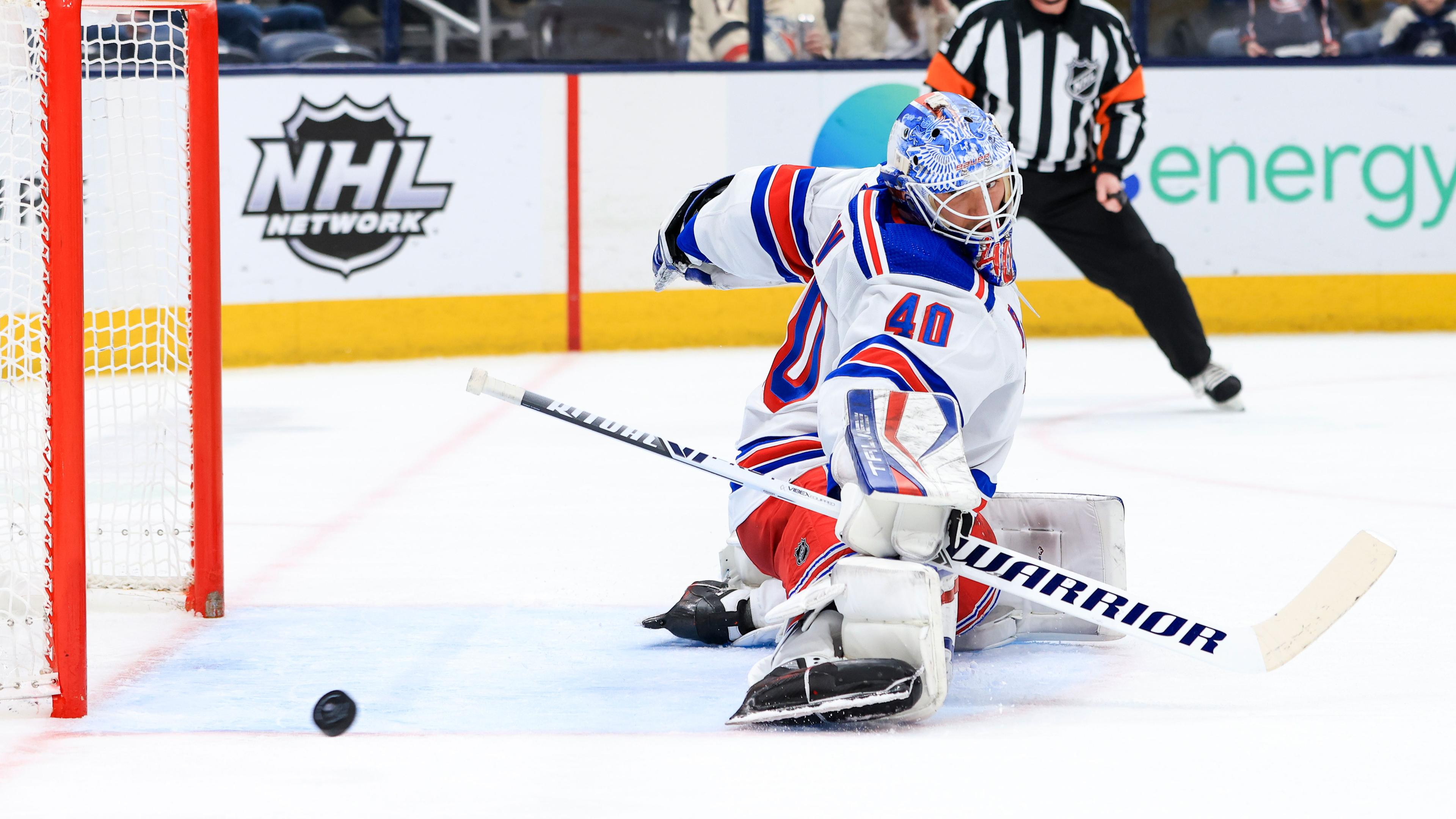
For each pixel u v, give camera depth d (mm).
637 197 23047
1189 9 24125
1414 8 24375
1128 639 7887
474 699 6848
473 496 12391
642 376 20172
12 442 8430
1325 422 16047
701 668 7414
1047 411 17047
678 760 5902
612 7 23078
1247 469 13312
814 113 23406
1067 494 7793
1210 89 23938
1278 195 24203
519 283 22828
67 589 6484
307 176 21625
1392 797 5434
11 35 6453
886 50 23766
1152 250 17344
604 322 23172
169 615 8562
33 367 7250
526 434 15688
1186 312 17031
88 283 16094
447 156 22312
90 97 16172
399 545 10531
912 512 6262
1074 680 7137
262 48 22281
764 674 6578
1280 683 7023
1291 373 19969
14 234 6809
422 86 22094
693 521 11391
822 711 6172
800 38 23562
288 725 6434
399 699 6848
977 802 5395
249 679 7215
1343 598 6473
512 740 6195
